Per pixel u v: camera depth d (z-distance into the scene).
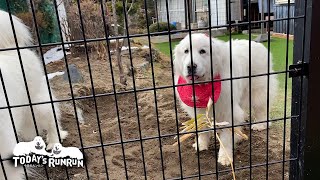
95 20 6.80
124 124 3.59
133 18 7.98
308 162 1.74
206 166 2.69
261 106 3.39
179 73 2.89
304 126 1.69
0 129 1.93
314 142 1.71
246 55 3.18
